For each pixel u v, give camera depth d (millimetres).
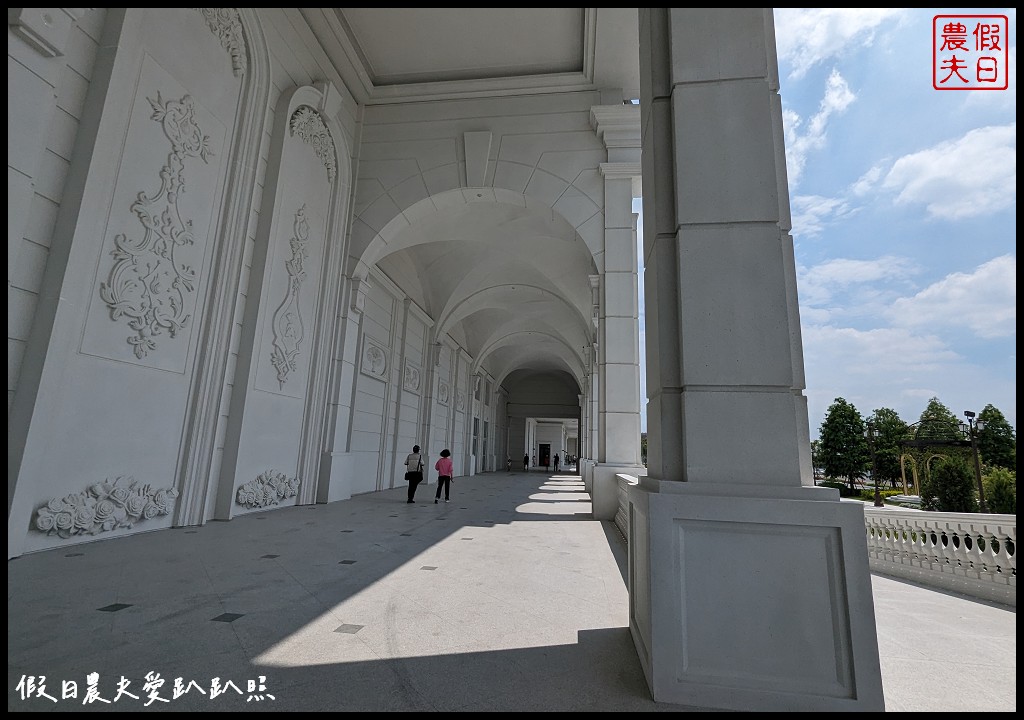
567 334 21938
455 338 20344
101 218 4812
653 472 2736
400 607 3297
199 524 6246
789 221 2668
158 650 2453
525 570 4520
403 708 1980
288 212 8055
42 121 3941
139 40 5188
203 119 6219
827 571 2123
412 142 10688
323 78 9211
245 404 6984
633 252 9641
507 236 12922
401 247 11859
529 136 10438
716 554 2203
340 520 7211
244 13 6871
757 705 2023
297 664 2363
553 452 50438
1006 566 4617
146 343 5461
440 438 18234
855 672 1998
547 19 9367
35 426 4145
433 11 9172
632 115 9891
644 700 2100
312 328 9039
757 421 2365
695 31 2826
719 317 2477
